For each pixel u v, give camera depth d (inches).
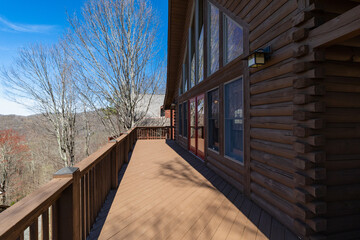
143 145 368.2
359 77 80.5
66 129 688.4
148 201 119.0
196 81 256.1
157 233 85.8
